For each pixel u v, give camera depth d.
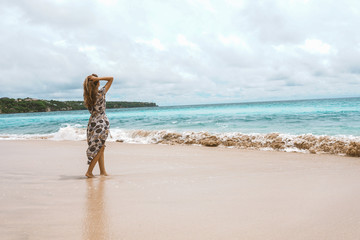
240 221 2.24
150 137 10.33
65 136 12.43
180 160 5.85
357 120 14.58
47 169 5.15
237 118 19.47
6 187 3.63
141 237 1.97
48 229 2.15
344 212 2.39
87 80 4.52
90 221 2.32
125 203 2.83
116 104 188.50
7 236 2.01
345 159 5.55
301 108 29.84
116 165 5.49
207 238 1.93
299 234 1.96
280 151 7.01
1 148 9.26
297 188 3.27
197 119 20.66
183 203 2.78
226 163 5.35
